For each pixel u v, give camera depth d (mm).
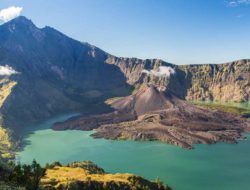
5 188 88062
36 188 114562
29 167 119688
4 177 105500
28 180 111062
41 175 119875
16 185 100000
